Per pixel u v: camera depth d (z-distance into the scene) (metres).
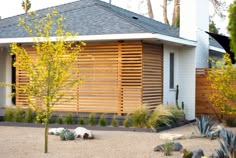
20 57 10.92
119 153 10.67
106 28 16.64
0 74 20.05
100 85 16.94
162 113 15.84
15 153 10.69
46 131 10.82
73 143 12.29
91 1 20.08
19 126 16.34
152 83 17.39
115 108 16.72
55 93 11.00
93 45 17.02
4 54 20.03
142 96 16.38
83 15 18.47
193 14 19.45
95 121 16.23
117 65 16.66
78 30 16.86
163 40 16.55
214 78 15.91
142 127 15.25
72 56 11.02
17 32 17.80
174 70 19.64
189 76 19.56
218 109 18.88
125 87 16.53
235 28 7.23
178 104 19.72
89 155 10.40
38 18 19.06
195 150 10.57
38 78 10.77
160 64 18.17
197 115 19.69
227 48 19.17
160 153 10.69
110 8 19.98
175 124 16.72
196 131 14.96
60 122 16.31
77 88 17.16
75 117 16.56
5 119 16.92
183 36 19.58
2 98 20.16
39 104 16.06
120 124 16.00
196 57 19.70
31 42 17.17
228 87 15.34
